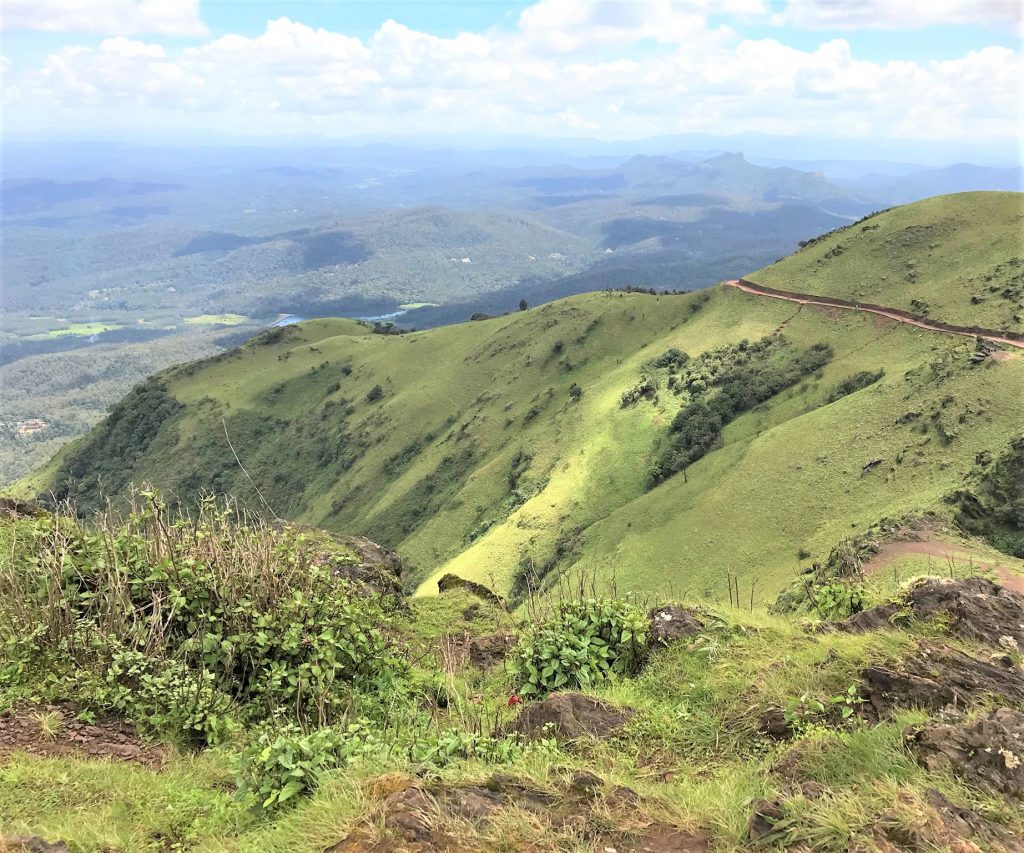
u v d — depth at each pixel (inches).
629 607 298.2
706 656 253.4
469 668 347.9
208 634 269.4
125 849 166.9
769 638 260.2
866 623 265.3
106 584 286.2
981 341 2415.1
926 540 1525.6
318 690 256.7
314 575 325.4
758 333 3659.0
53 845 150.1
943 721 170.7
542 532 2886.3
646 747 202.2
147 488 332.8
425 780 157.5
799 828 131.0
